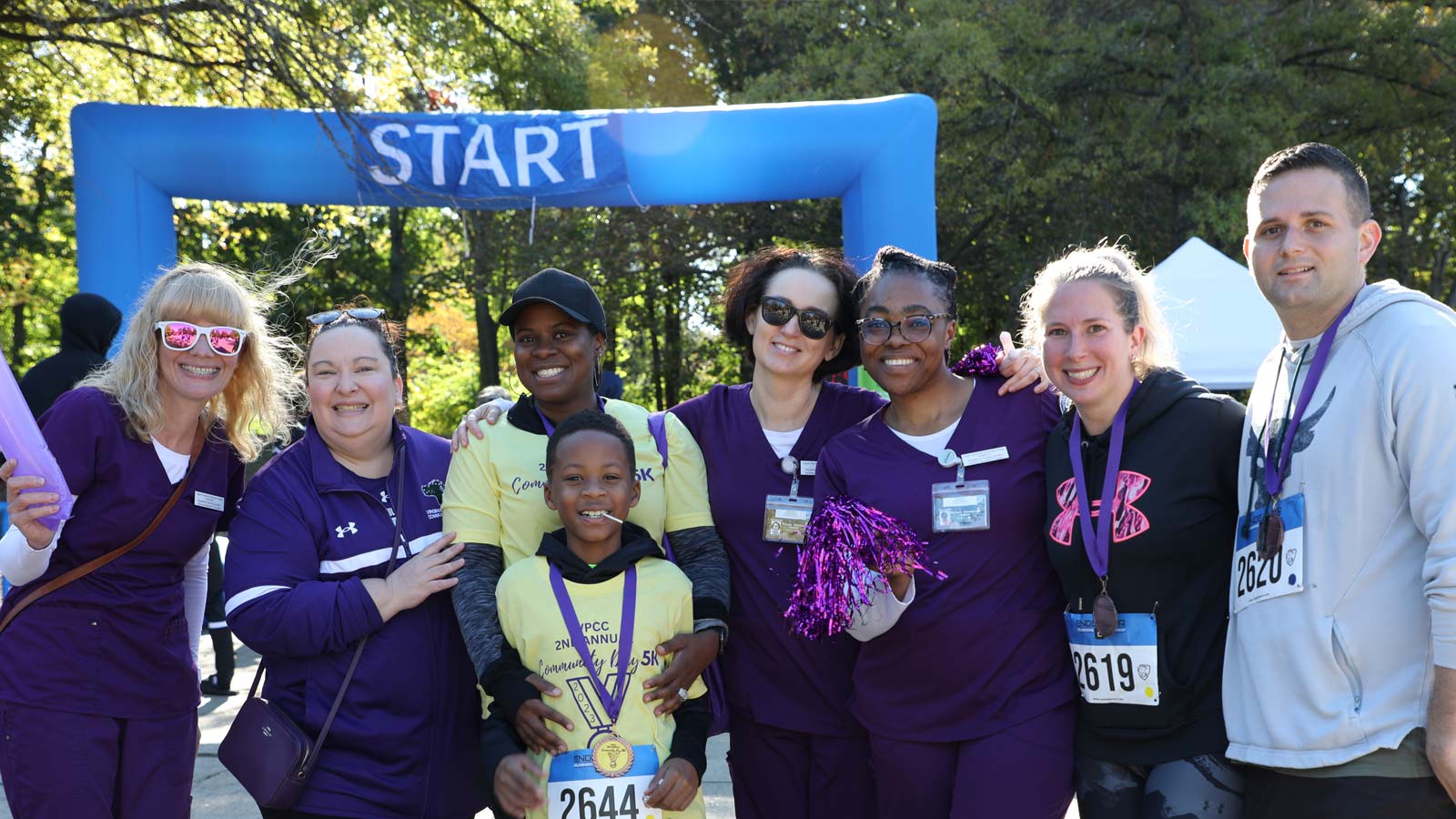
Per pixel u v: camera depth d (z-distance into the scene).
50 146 16.56
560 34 16.95
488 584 3.19
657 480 3.44
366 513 3.23
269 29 10.86
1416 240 23.69
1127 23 18.62
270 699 3.15
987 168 18.69
